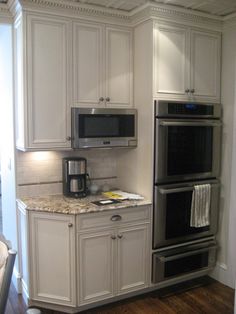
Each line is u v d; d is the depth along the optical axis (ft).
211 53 10.34
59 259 8.72
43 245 8.78
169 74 9.59
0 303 4.22
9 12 9.34
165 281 10.07
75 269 8.61
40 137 8.97
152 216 9.59
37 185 10.14
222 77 10.58
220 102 10.65
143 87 9.74
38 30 8.74
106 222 8.91
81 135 9.25
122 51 9.93
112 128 9.71
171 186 9.75
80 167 9.88
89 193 10.45
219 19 10.12
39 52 8.80
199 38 10.07
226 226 10.61
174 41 9.59
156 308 9.20
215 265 10.90
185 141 9.89
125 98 10.08
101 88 9.68
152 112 9.38
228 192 10.49
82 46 9.34
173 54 9.61
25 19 8.54
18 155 9.81
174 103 9.59
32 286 8.92
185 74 9.86
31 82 8.77
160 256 9.69
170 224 9.82
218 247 10.84
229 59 10.32
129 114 9.95
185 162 9.95
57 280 8.81
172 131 9.63
